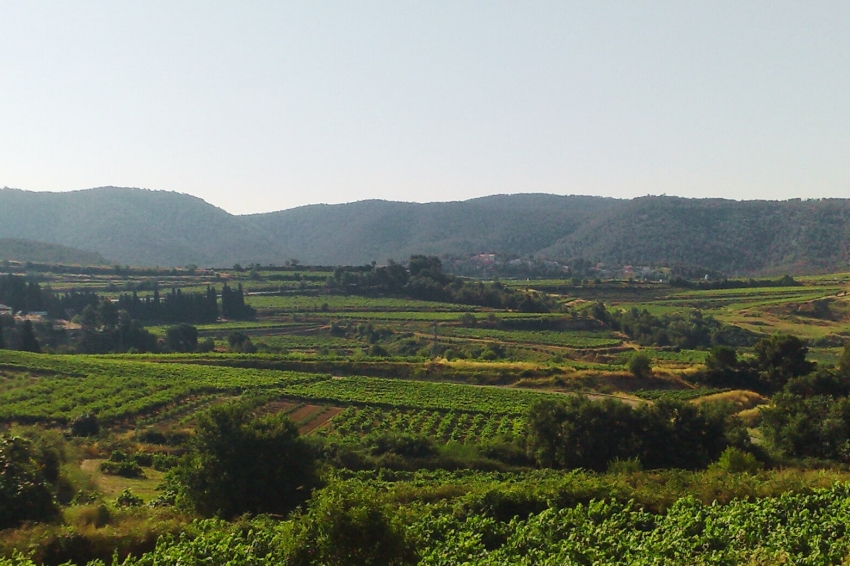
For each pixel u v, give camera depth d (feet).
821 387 298.56
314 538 68.74
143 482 178.81
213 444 138.72
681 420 207.41
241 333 522.06
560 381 351.05
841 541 82.79
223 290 589.73
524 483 131.03
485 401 300.61
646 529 100.89
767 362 345.92
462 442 238.89
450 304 630.74
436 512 115.96
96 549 99.04
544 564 84.84
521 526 103.86
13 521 109.70
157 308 558.56
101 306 505.25
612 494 113.70
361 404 292.20
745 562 80.94
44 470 139.54
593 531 96.37
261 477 136.46
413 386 330.75
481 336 509.76
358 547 66.95
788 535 86.89
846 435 197.36
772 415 213.87
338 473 169.58
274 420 145.79
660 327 515.50
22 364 334.65
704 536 89.10
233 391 310.65
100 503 127.75
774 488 114.62
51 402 269.23
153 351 438.81
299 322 566.77
